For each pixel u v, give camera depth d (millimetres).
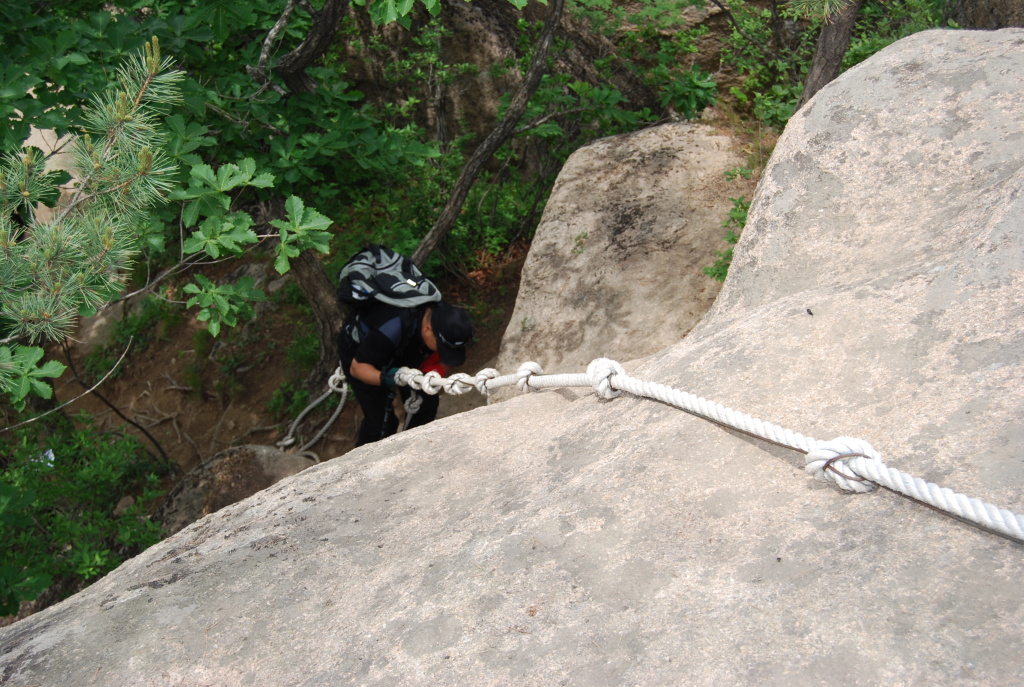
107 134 3223
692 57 7422
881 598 1415
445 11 8445
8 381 3615
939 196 2783
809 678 1303
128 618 1901
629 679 1412
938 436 1721
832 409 1927
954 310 2041
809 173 3143
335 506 2346
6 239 2947
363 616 1794
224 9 4531
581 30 7742
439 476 2402
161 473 7656
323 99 5785
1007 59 3211
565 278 5918
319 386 7820
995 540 1466
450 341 4430
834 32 5117
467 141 8875
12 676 1767
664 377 2371
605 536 1792
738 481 1838
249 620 1840
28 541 5508
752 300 2832
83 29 4484
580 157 6633
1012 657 1231
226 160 5672
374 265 4812
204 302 4695
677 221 5867
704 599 1538
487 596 1729
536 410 2707
